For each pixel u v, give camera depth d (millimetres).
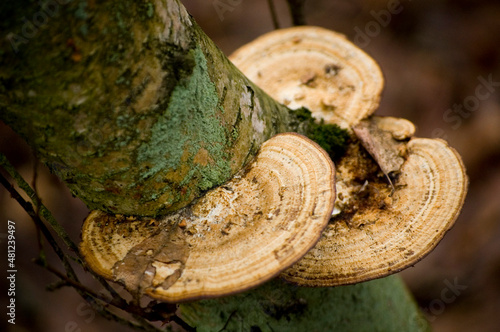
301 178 453
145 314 447
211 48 458
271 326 489
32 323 704
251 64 550
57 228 464
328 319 501
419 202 479
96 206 460
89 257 448
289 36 553
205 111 452
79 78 423
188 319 498
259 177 461
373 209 484
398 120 512
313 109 521
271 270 431
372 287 524
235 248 442
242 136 467
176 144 447
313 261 467
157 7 432
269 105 490
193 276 436
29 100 425
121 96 431
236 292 429
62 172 449
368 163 501
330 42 542
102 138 436
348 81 528
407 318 563
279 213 448
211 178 460
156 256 445
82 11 416
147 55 431
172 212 458
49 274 744
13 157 754
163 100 438
